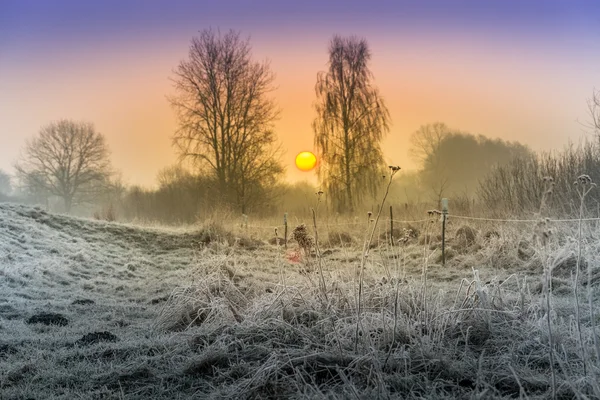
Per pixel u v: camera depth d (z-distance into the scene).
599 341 4.01
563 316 5.02
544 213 9.92
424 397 3.36
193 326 5.93
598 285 6.39
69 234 14.23
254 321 5.12
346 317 4.75
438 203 15.55
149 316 6.86
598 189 10.23
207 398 3.65
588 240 8.11
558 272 7.33
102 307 7.35
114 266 11.47
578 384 3.27
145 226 17.31
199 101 29.91
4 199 39.31
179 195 34.47
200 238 15.13
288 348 4.40
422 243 11.71
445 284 7.40
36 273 9.46
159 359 4.56
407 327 4.45
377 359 3.78
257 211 28.23
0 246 10.84
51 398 3.77
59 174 39.75
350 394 3.36
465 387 3.59
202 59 29.98
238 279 8.06
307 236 6.20
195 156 29.77
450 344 4.24
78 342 5.30
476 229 11.45
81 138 39.97
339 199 27.05
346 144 27.72
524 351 4.14
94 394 3.81
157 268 11.98
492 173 14.32
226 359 4.34
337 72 28.38
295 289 5.58
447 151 37.84
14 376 4.26
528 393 3.39
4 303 7.08
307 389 3.63
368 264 7.01
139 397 3.77
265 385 3.70
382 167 27.34
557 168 11.87
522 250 9.08
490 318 4.64
